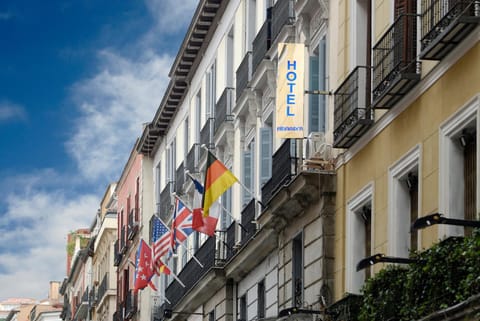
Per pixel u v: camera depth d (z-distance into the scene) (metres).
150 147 57.69
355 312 25.20
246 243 35.50
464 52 21.27
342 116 27.09
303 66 29.31
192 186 46.88
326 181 28.59
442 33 21.08
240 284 38.56
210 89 45.34
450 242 19.41
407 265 22.44
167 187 51.78
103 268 75.75
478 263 17.92
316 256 28.98
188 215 39.28
